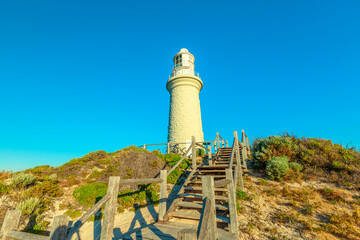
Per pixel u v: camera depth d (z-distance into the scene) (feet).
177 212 18.86
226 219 16.99
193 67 74.23
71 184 27.02
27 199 21.07
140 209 24.50
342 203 20.74
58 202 23.44
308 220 17.97
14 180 22.77
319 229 16.58
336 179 25.67
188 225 16.88
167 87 72.33
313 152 31.12
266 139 36.19
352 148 32.65
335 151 30.96
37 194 22.36
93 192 25.67
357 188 23.08
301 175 27.58
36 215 20.03
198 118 64.49
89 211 10.99
